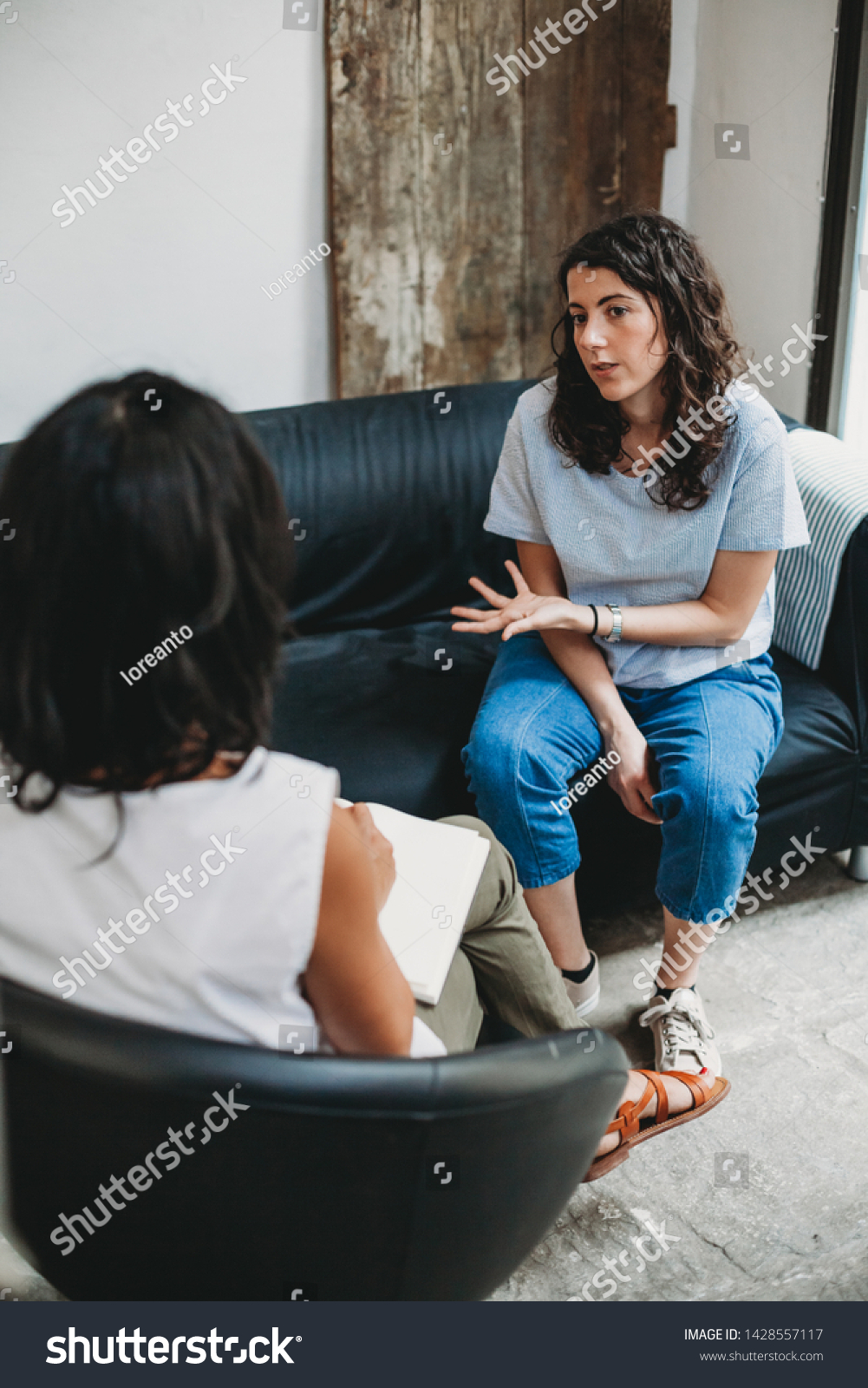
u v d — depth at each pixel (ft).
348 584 7.16
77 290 7.88
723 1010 5.81
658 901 6.41
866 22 7.38
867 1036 5.62
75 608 2.14
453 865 4.00
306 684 6.54
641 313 5.03
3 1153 2.71
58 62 7.23
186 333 8.29
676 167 9.19
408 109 8.02
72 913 2.42
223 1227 2.67
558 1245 4.67
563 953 5.58
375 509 7.09
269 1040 2.57
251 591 2.27
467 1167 2.64
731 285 9.28
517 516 5.82
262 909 2.40
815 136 8.00
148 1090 2.36
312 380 8.82
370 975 2.65
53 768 2.23
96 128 7.48
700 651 5.65
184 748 2.28
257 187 8.02
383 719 6.20
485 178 8.44
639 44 8.41
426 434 7.22
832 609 6.24
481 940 4.32
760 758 5.38
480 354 9.00
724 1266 4.56
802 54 7.91
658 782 5.50
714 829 5.11
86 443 2.11
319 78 7.85
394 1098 2.45
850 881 6.74
